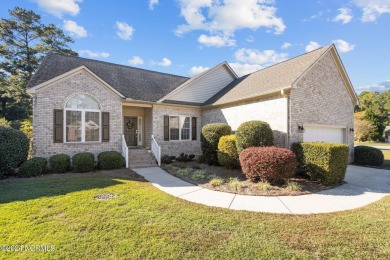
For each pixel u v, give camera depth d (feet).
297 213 17.53
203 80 54.54
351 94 43.42
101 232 13.60
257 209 18.38
